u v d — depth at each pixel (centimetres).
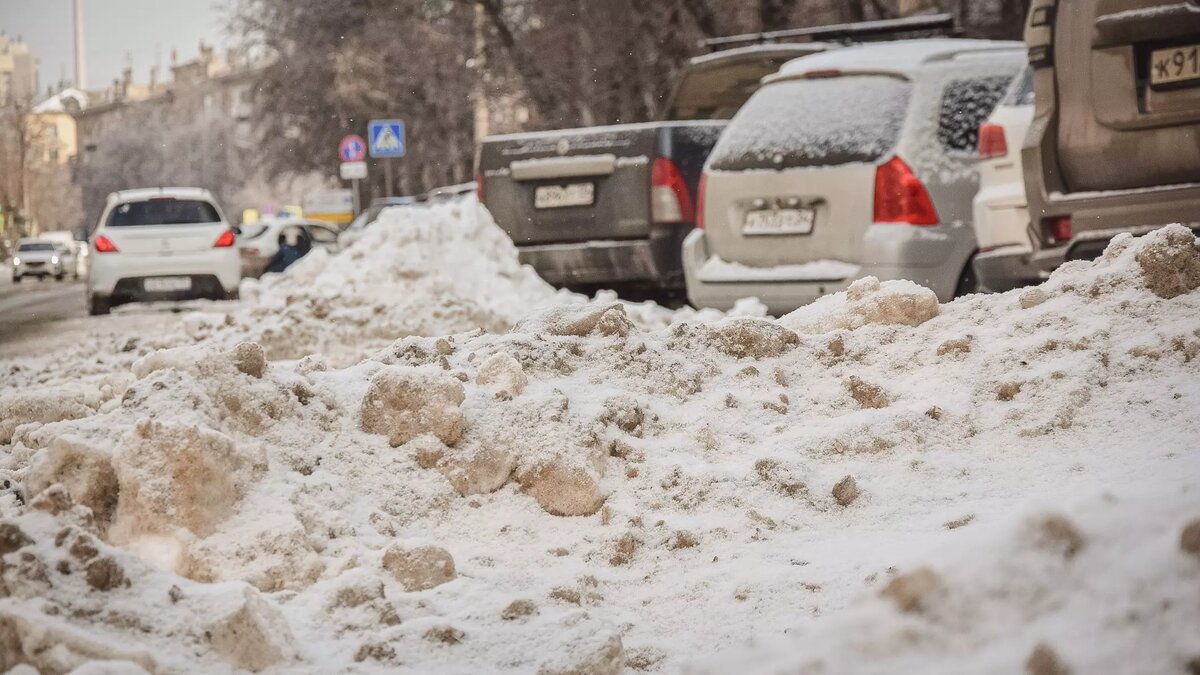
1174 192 795
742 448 521
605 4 3155
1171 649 254
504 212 1347
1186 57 791
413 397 511
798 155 1074
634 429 528
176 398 477
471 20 3841
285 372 527
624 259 1291
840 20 3094
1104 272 585
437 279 1201
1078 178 840
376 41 4516
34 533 360
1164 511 292
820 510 481
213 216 2341
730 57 1525
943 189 1029
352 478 492
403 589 413
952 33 1617
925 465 500
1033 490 477
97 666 304
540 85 3384
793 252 1073
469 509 489
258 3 5106
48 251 6109
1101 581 274
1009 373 547
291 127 5194
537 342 573
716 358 582
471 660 356
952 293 1027
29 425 619
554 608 408
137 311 2247
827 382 573
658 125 1287
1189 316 555
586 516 484
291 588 418
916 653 272
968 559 287
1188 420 498
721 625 400
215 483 436
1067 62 837
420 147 4678
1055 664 254
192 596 349
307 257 1379
